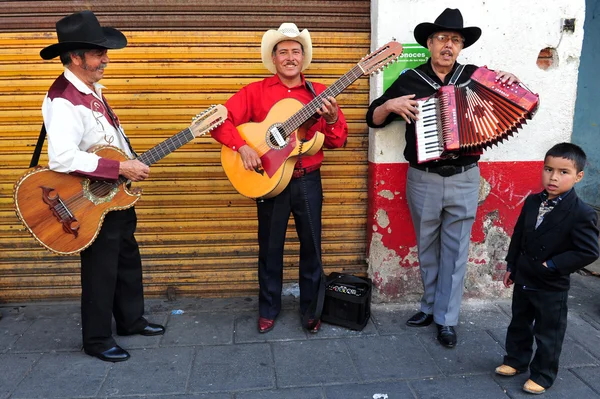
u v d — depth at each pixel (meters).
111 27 2.98
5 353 2.96
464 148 2.82
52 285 3.59
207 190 3.53
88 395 2.57
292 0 3.28
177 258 3.64
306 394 2.59
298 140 2.85
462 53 3.24
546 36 3.25
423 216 3.10
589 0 5.55
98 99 2.66
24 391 2.60
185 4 3.24
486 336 3.17
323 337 3.15
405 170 3.37
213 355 2.94
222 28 3.30
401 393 2.60
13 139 3.39
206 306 3.57
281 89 3.00
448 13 2.86
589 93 5.70
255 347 3.03
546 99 3.33
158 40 3.29
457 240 3.09
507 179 3.42
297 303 3.60
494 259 3.57
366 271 3.71
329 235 3.66
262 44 2.95
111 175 2.54
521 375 2.77
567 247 2.41
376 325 3.31
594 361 2.88
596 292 3.85
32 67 3.28
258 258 3.37
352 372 2.78
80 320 3.37
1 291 3.57
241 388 2.63
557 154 2.33
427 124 2.88
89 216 2.62
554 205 2.43
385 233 3.48
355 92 3.43
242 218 3.60
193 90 3.38
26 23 3.22
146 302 3.62
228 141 2.86
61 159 2.44
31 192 2.50
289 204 3.04
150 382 2.67
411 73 3.05
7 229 3.50
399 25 3.19
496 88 2.82
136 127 3.42
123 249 2.96
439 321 3.13
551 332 2.51
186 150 3.45
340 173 3.56
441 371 2.80
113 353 2.88
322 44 3.35
